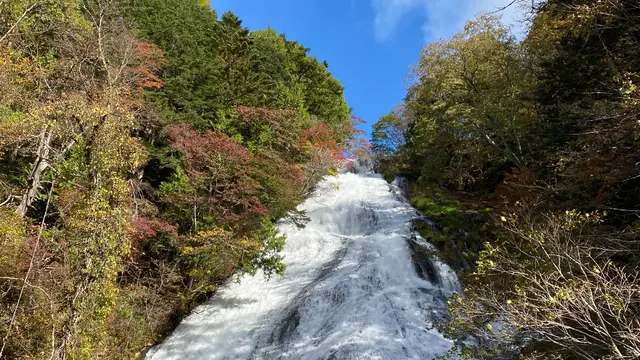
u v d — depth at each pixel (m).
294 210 17.80
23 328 8.66
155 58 18.14
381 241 16.83
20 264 9.24
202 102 18.61
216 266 13.65
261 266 13.89
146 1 22.73
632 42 8.92
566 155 10.18
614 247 6.33
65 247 9.34
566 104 11.25
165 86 18.30
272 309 13.38
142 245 13.88
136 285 12.99
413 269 14.66
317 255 16.97
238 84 20.91
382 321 11.25
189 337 12.67
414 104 23.28
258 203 14.35
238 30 25.98
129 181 10.48
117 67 14.59
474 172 24.05
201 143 14.59
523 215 8.67
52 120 9.83
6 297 9.23
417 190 23.52
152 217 13.62
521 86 16.36
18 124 10.12
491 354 6.80
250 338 12.18
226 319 13.27
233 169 14.46
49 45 14.70
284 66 30.22
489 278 6.94
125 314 11.76
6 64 11.28
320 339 11.00
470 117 18.11
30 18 14.15
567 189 9.15
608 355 4.45
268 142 18.91
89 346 8.45
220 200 14.09
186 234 13.84
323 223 20.12
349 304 12.38
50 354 7.97
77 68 13.21
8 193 11.81
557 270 5.29
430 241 17.11
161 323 13.05
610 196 8.31
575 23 9.31
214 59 22.44
